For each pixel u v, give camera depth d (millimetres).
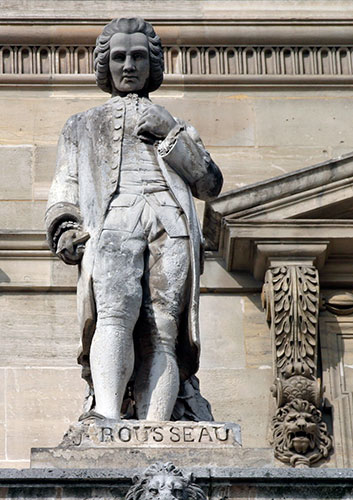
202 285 16953
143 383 13484
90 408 13648
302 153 17781
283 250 16703
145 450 12938
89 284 13484
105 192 13656
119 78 14234
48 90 17984
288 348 16422
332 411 16344
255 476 12391
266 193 16781
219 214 16703
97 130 13938
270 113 17938
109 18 18250
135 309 13453
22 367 16594
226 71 18109
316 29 18281
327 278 16859
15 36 18156
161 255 13562
